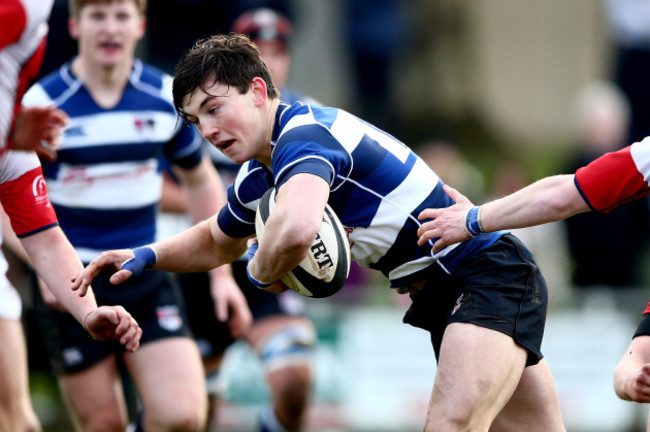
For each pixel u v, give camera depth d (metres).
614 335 30.62
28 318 28.86
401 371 30.00
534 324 15.75
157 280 21.00
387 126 47.44
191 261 16.64
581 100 47.44
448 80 51.81
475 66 53.25
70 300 15.95
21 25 13.87
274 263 14.44
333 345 30.16
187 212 25.91
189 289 24.84
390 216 15.54
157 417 20.19
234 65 14.98
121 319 15.26
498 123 54.31
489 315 15.45
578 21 56.31
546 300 16.11
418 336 30.02
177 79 15.09
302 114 15.19
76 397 20.98
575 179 14.62
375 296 30.59
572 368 30.39
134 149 21.30
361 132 15.43
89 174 21.09
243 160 15.23
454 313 15.71
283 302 25.47
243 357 29.77
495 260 15.86
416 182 15.66
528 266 16.06
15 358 18.39
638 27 45.00
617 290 31.31
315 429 29.88
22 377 18.61
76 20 21.22
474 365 15.16
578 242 32.22
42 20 14.20
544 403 16.39
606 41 55.38
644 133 44.28
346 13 47.00
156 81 21.59
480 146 50.62
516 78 55.50
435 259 15.77
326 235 14.86
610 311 30.89
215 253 16.70
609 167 14.49
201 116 15.05
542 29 55.94
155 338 20.70
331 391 30.00
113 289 20.67
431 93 50.84
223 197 22.75
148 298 20.83
